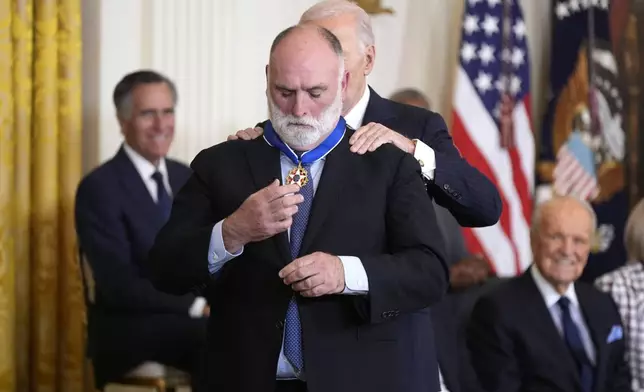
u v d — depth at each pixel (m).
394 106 5.81
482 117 11.45
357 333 4.32
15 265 8.93
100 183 8.20
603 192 11.97
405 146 4.87
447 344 7.61
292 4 11.04
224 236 4.23
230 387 4.37
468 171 5.11
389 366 4.34
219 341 4.46
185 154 10.22
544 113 12.13
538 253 7.86
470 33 11.55
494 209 5.18
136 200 8.23
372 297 4.13
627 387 7.98
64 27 9.16
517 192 11.46
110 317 7.97
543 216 7.85
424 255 4.32
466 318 8.79
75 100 9.21
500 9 11.64
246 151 4.62
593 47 11.96
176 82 10.22
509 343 7.64
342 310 4.33
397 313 4.26
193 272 4.31
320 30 4.38
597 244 11.89
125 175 8.32
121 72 9.91
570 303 7.93
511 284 7.93
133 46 10.01
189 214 4.58
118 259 7.98
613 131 12.01
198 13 10.31
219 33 10.41
